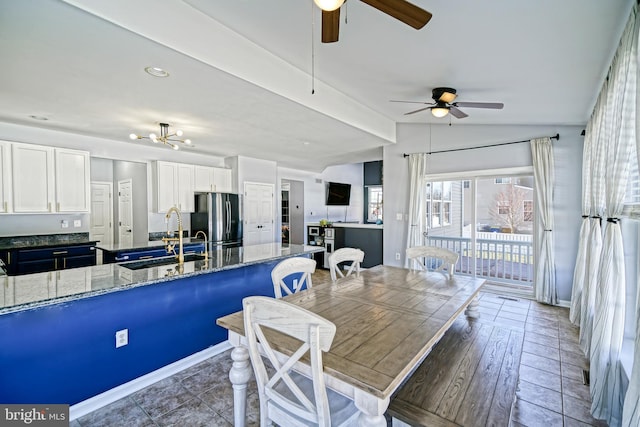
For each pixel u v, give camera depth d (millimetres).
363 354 1335
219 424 1906
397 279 2668
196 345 2623
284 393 1543
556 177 4148
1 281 2059
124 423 1906
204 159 6082
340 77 3264
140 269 2492
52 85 2645
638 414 1356
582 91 2773
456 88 3211
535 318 3697
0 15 1676
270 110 3334
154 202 5355
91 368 2012
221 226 5582
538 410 2088
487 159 4707
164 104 3133
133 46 2018
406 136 5375
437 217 5375
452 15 1900
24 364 1760
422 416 1363
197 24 2189
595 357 2100
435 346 1999
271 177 6902
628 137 1851
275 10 2104
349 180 9844
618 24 1758
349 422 1403
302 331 1217
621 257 1996
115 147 4828
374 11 1971
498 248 4828
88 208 4391
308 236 7480
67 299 1745
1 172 3660
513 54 2318
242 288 3025
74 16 1707
